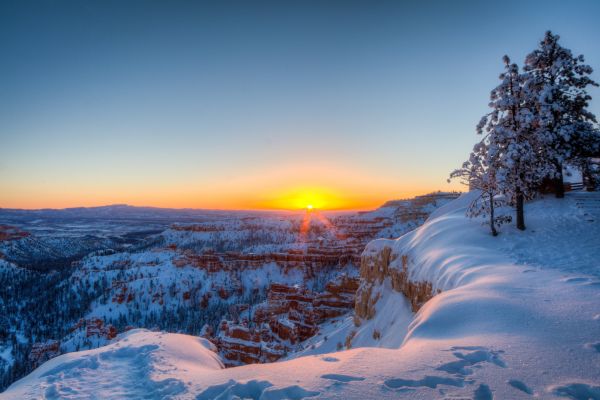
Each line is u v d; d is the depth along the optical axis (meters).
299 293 129.50
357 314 44.97
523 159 25.20
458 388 6.19
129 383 9.76
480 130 27.72
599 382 6.03
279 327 85.31
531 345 7.77
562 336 8.12
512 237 24.58
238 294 193.62
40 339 159.75
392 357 8.09
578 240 22.11
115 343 14.31
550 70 30.95
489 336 8.66
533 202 33.03
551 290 12.07
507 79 26.30
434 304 12.29
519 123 26.27
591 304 10.12
